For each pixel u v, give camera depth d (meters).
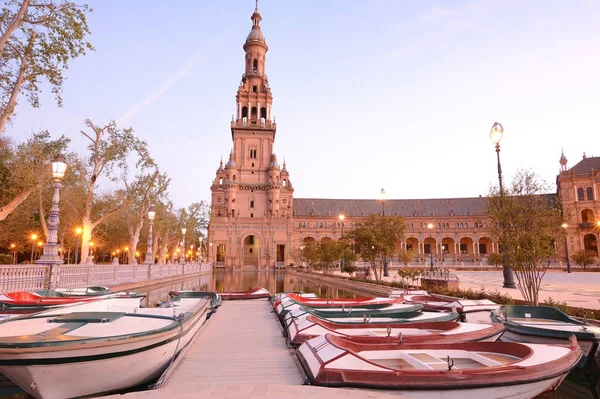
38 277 17.84
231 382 7.24
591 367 8.46
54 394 6.25
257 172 101.38
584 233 85.81
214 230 92.00
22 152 29.38
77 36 18.98
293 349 9.52
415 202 123.56
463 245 119.69
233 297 20.67
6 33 17.20
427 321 10.74
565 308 13.20
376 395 5.02
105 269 26.00
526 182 15.00
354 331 9.28
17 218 38.88
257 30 110.44
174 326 7.84
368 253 30.39
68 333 6.90
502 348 7.18
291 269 74.56
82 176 32.34
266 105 105.50
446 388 5.54
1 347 5.71
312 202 123.38
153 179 38.78
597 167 89.44
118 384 6.89
